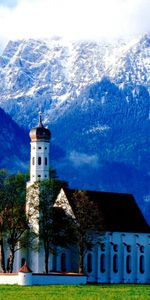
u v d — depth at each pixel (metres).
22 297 165.62
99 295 174.12
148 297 168.25
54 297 165.62
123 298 164.25
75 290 193.25
